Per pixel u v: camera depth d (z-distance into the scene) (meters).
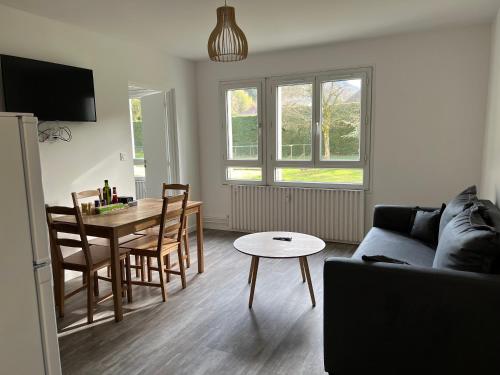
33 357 1.60
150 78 4.64
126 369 2.21
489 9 3.40
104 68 4.01
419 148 4.31
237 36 2.58
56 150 3.54
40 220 1.59
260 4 3.16
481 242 1.80
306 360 2.27
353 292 1.96
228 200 5.45
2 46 3.09
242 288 3.38
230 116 5.33
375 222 3.64
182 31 3.91
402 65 4.25
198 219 3.73
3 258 1.47
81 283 3.59
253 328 2.66
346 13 3.43
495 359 1.72
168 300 3.15
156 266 3.97
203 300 3.14
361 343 1.98
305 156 4.92
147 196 5.50
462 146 4.12
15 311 1.52
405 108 4.31
